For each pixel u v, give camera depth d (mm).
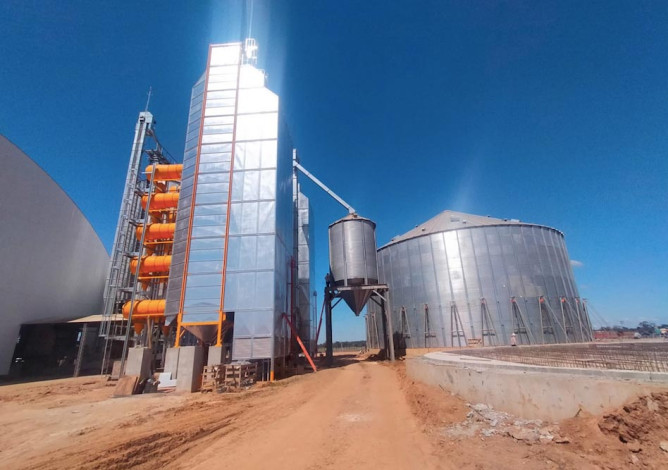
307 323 48625
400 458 7332
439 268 45625
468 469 6312
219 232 27438
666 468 5152
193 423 11258
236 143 29875
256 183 28672
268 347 24531
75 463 7738
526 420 8117
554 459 6043
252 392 18219
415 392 14367
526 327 41219
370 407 12938
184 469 7289
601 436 6301
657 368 8391
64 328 42688
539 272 44125
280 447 8523
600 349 17812
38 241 39062
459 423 9047
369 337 57281
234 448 8609
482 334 41438
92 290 54219
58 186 42812
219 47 32906
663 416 5875
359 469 6871
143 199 34719
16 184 35812
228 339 29359
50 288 41188
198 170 29281
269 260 26547
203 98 31406
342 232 40875
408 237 50438
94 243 54000
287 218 34250
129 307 30234
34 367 38156
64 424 11758
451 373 12133
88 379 30344
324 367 34688
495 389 9469
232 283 26094
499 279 43250
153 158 39875
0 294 33531
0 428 11430
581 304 46938
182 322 25438
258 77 31688
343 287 38750
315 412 12508
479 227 45719
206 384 19562
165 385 20922
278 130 30281
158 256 32344
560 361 11703
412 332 46438
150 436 9586
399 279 49656
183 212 29125
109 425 11344
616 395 6672
